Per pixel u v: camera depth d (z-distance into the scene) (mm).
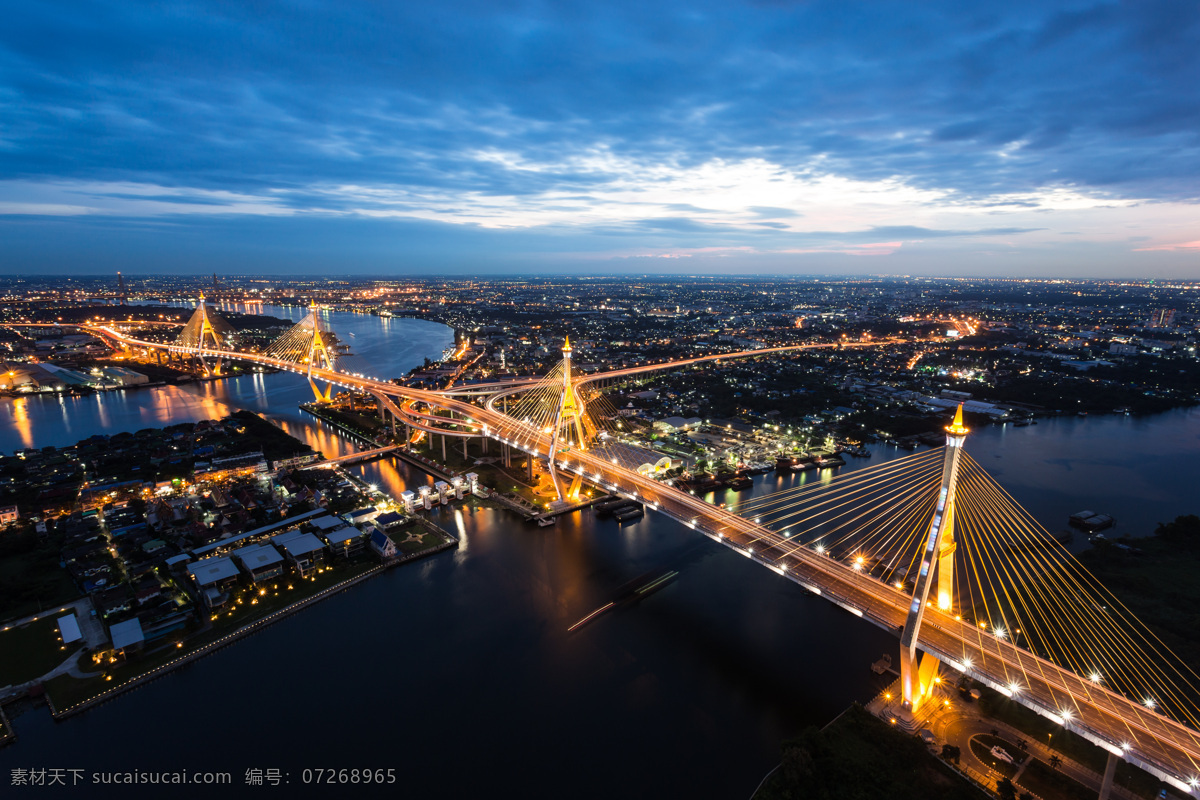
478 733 106438
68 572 153375
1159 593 142750
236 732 106312
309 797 93938
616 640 131125
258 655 126000
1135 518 190500
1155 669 115500
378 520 181000
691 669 122188
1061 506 198750
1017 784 91062
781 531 177500
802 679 119062
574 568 161500
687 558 167125
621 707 112438
